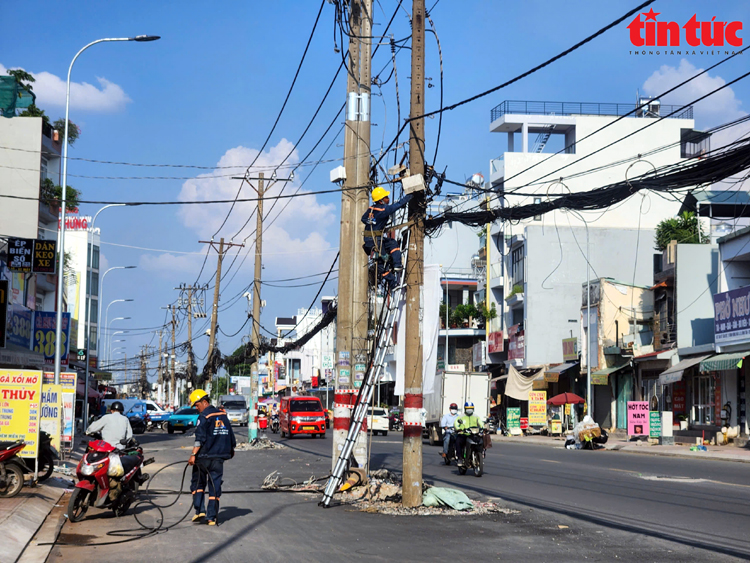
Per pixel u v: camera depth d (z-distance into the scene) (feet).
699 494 46.50
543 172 181.47
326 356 285.43
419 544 29.66
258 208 112.98
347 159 51.67
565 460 77.87
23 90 130.72
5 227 119.65
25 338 107.86
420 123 41.22
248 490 49.32
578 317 166.91
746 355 92.68
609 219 178.60
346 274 51.39
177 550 28.30
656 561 26.53
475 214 47.14
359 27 52.21
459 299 220.02
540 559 26.76
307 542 29.94
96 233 220.43
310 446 106.73
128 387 435.12
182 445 111.14
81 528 33.96
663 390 120.16
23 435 47.01
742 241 105.50
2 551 27.17
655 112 184.96
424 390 42.01
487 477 58.13
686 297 116.78
